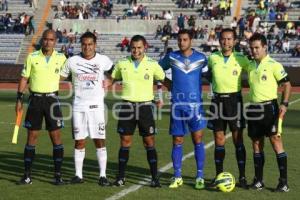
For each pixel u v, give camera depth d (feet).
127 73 32.71
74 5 146.30
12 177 35.32
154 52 131.64
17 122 34.01
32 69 33.12
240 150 32.86
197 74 32.65
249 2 141.79
